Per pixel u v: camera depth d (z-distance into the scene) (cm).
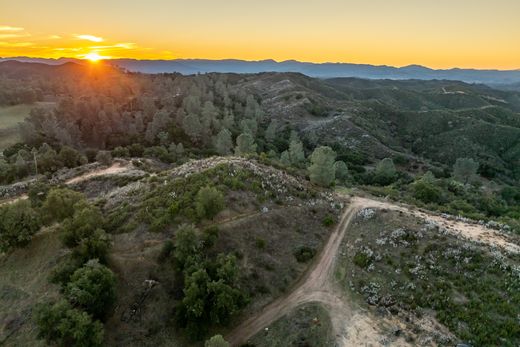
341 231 6250
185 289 4444
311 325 4512
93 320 4247
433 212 6844
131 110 16538
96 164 9981
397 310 4522
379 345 4119
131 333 4375
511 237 5691
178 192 6222
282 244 5728
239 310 4553
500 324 4031
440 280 4738
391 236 5656
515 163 17800
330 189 8031
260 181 6838
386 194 8444
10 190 8494
